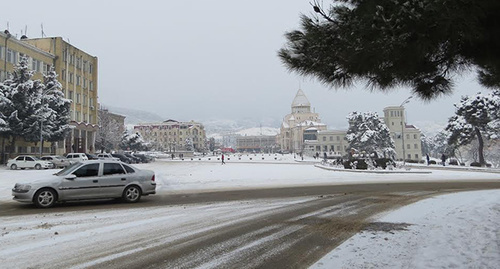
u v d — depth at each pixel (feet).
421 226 25.59
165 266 17.66
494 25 13.07
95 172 39.47
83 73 208.74
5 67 150.82
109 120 306.14
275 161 243.60
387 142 288.92
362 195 48.37
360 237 22.82
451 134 177.27
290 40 17.01
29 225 27.43
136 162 189.26
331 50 15.99
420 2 11.85
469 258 17.33
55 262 18.21
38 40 185.26
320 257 18.75
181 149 522.47
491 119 161.68
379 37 13.60
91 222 28.76
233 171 111.45
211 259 18.80
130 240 22.85
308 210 35.22
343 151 425.28
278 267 17.42
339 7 15.51
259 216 31.78
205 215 32.30
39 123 140.77
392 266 16.66
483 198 41.52
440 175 94.84
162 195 49.52
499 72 17.54
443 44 14.10
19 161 120.16
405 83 18.07
